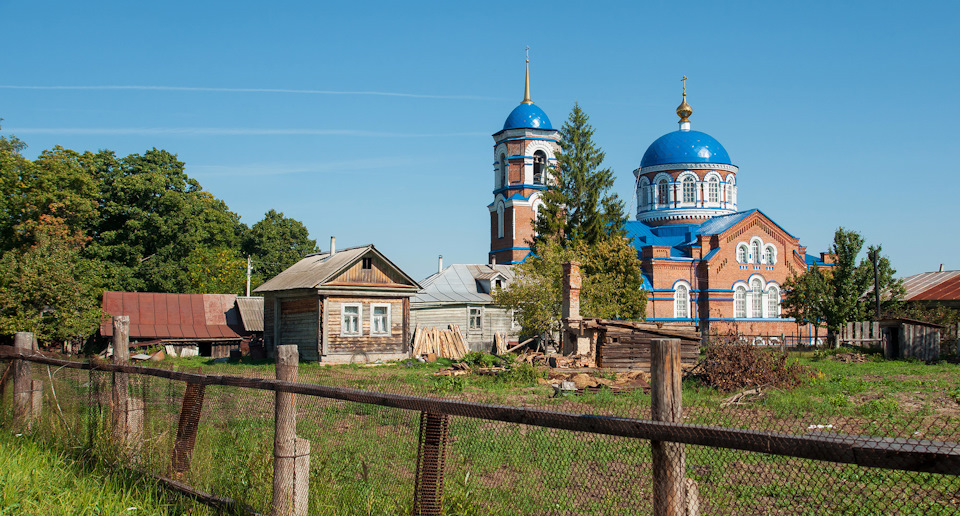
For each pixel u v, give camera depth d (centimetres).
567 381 2170
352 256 3484
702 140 6850
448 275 4853
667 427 412
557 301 3656
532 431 881
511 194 6406
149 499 739
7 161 4750
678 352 430
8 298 3011
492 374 2434
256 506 694
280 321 3725
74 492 762
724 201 6800
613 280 4394
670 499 422
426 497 567
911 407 1605
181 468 800
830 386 2028
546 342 3669
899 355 3553
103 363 948
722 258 5894
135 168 5781
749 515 707
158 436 879
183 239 5456
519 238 6294
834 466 870
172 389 966
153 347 3991
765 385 1920
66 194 4784
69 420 1037
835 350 3816
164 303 4312
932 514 673
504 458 798
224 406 1008
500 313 4606
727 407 1555
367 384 2150
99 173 5553
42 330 3094
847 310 4178
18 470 820
